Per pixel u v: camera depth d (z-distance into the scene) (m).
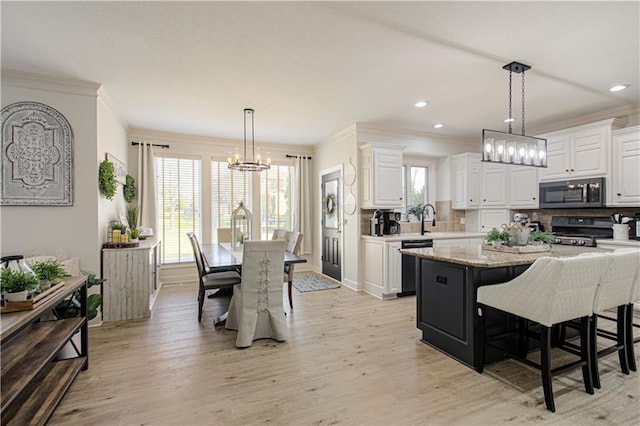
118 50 2.54
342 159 5.22
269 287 3.04
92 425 1.83
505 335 2.53
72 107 3.16
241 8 2.02
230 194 5.71
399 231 5.01
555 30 2.27
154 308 3.96
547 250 2.92
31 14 2.06
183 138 5.32
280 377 2.35
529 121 4.54
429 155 5.63
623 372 2.39
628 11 2.04
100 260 3.39
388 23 2.19
